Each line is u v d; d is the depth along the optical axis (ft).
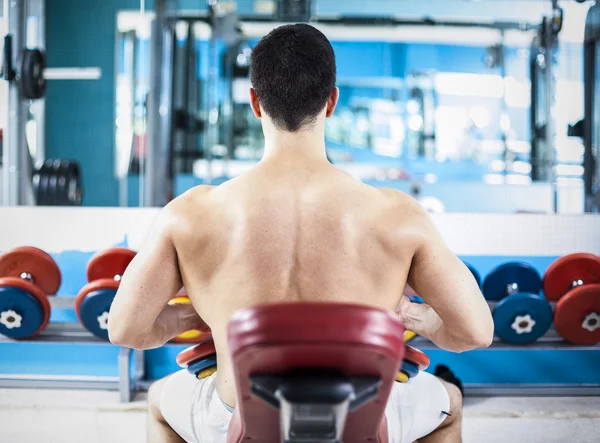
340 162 24.81
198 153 23.31
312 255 3.35
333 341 2.44
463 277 3.45
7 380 9.02
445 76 24.04
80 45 23.95
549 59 15.37
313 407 2.53
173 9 16.33
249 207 3.43
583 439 7.99
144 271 3.47
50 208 9.62
